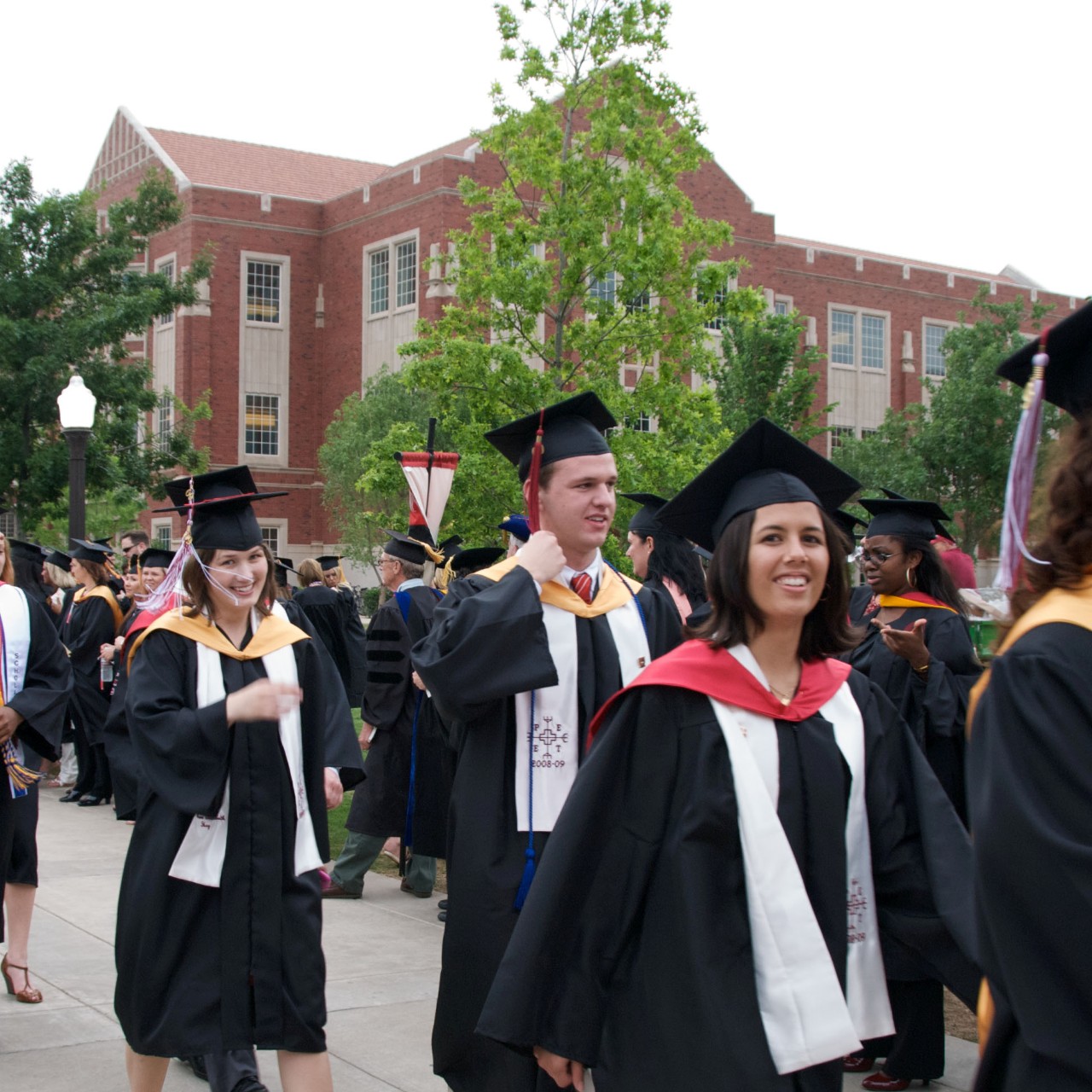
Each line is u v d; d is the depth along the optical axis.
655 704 2.71
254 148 42.31
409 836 7.04
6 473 20.86
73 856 8.38
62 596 12.35
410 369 12.99
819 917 2.64
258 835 3.82
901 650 4.77
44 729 5.05
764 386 25.14
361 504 32.12
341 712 4.28
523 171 13.18
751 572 2.71
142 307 21.39
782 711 2.69
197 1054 3.69
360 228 36.72
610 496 3.71
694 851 2.61
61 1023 5.12
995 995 1.85
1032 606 1.92
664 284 13.15
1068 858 1.69
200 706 3.91
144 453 23.28
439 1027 3.53
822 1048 2.49
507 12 13.02
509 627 3.39
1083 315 1.94
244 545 4.05
